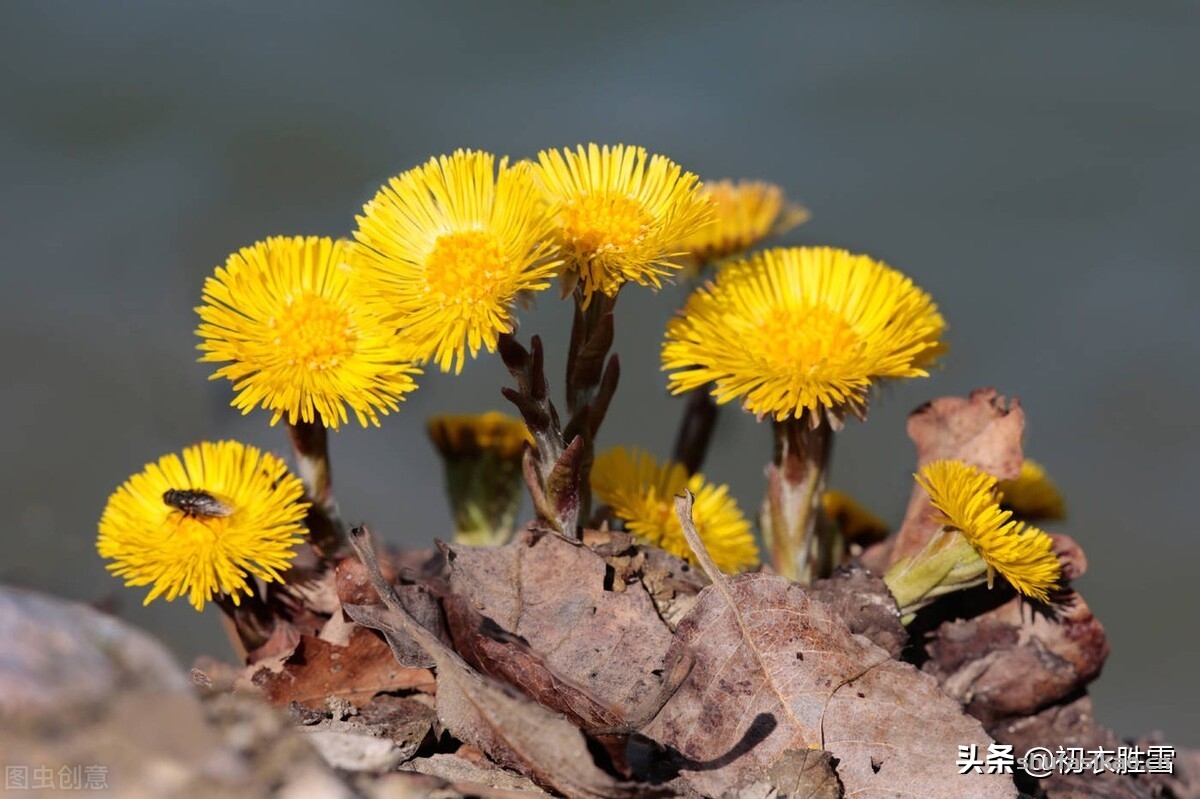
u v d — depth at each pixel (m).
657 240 0.59
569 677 0.59
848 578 0.60
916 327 0.61
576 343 0.60
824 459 0.61
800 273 0.61
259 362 0.59
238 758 0.55
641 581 0.60
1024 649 0.61
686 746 0.58
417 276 0.59
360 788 0.56
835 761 0.58
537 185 0.60
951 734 0.58
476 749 0.59
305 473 0.61
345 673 0.60
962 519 0.60
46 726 0.55
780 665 0.59
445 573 0.61
